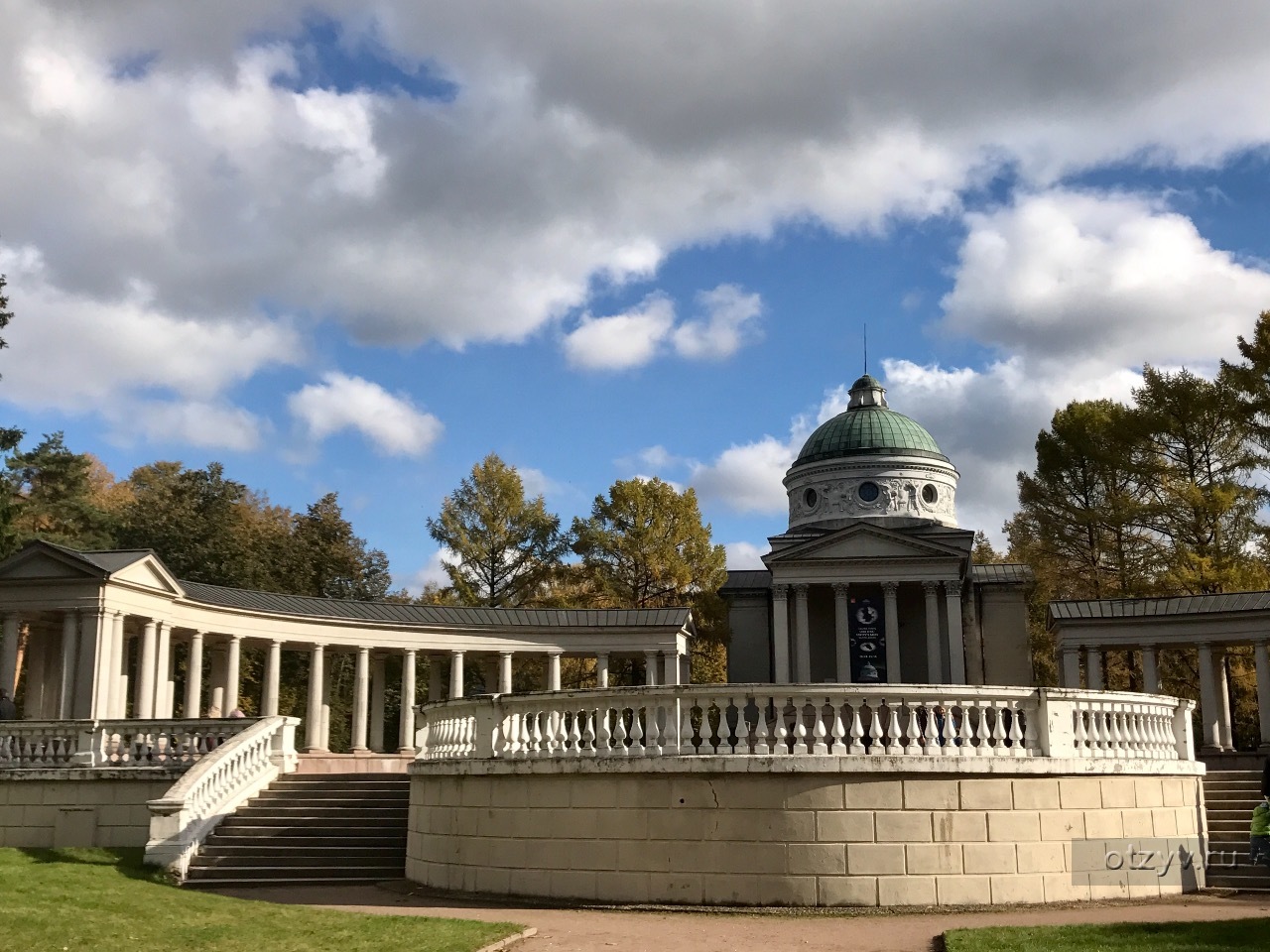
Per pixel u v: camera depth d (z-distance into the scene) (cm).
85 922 1561
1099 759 1959
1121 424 6006
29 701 4462
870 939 1536
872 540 6700
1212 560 5600
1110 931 1499
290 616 4788
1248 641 5009
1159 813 2056
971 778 1872
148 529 6650
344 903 2020
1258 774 2700
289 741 3077
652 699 1941
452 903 2003
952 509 7838
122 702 4097
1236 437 5862
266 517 8319
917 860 1838
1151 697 2095
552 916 1792
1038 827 1894
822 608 7150
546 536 7088
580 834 1956
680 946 1480
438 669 5691
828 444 7831
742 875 1852
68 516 6406
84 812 2903
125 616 4100
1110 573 6206
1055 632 5641
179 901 1830
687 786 1895
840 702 1892
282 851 2539
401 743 5019
